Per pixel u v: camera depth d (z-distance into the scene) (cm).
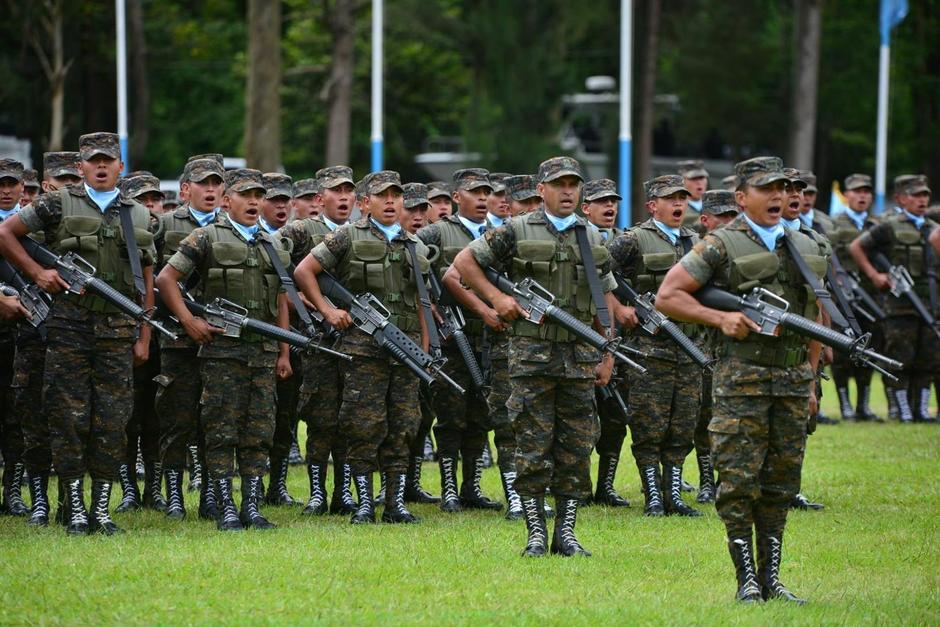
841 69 11594
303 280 2580
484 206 2927
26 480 3159
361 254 2589
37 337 2609
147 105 9456
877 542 2423
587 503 2952
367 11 11044
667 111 11188
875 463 3381
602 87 10688
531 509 2245
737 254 1895
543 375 2195
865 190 4309
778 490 1939
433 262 2883
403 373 2627
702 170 3441
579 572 2123
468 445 2898
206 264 2533
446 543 2348
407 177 11694
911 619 1834
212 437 2522
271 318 2584
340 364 2689
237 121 12138
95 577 2042
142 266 2498
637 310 2741
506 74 9412
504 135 9412
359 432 2605
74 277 2386
